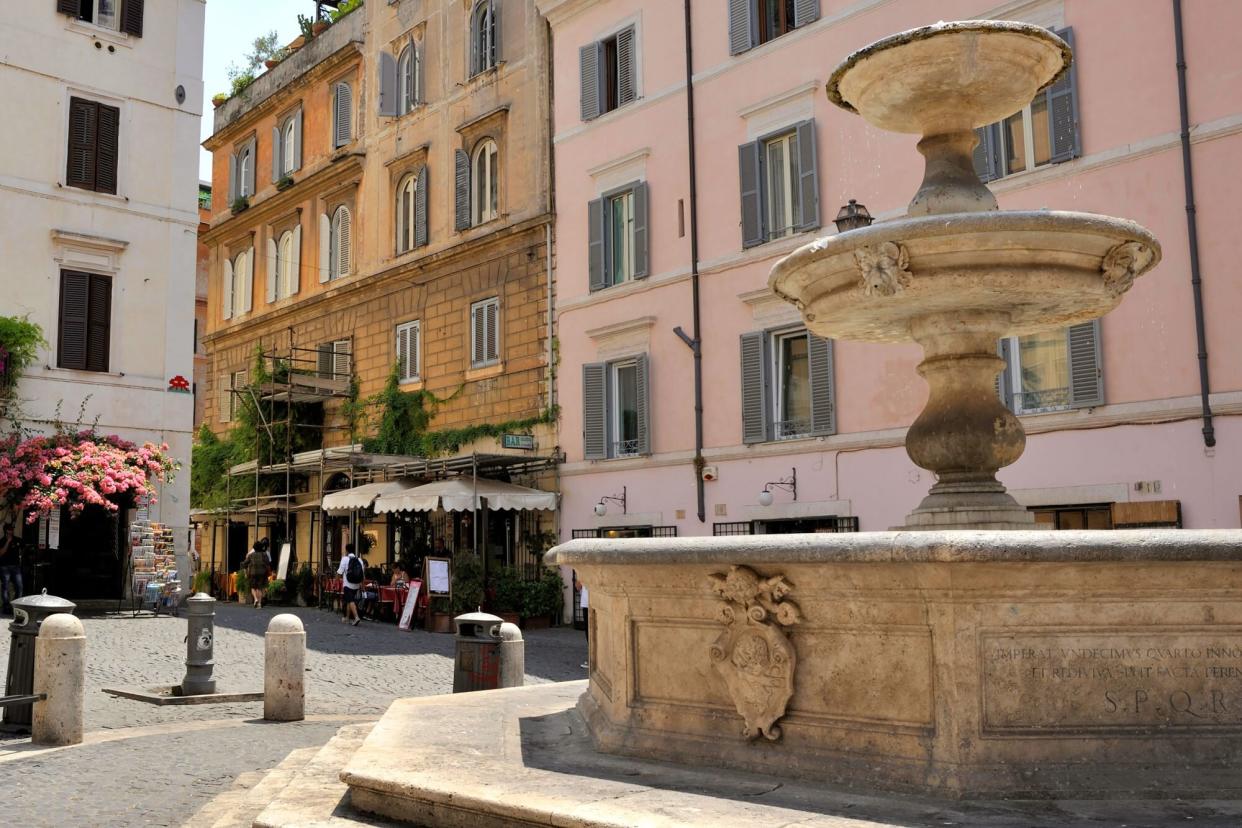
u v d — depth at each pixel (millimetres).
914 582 4258
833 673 4590
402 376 29500
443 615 21422
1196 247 15531
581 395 24578
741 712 4797
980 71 6258
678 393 22469
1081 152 16859
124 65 24641
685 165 22828
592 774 4703
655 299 23125
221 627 19891
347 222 32031
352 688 13258
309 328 33062
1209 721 4305
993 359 6367
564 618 23562
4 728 9172
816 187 20281
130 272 24375
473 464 23516
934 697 4309
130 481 21203
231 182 37188
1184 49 15883
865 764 4406
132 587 21578
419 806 4547
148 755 8297
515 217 26484
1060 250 5801
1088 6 16953
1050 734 4246
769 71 21422
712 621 4965
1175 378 15641
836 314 6469
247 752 8461
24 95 23172
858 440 19344
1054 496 16719
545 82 26156
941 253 5809
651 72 23672
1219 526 15062
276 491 31656
